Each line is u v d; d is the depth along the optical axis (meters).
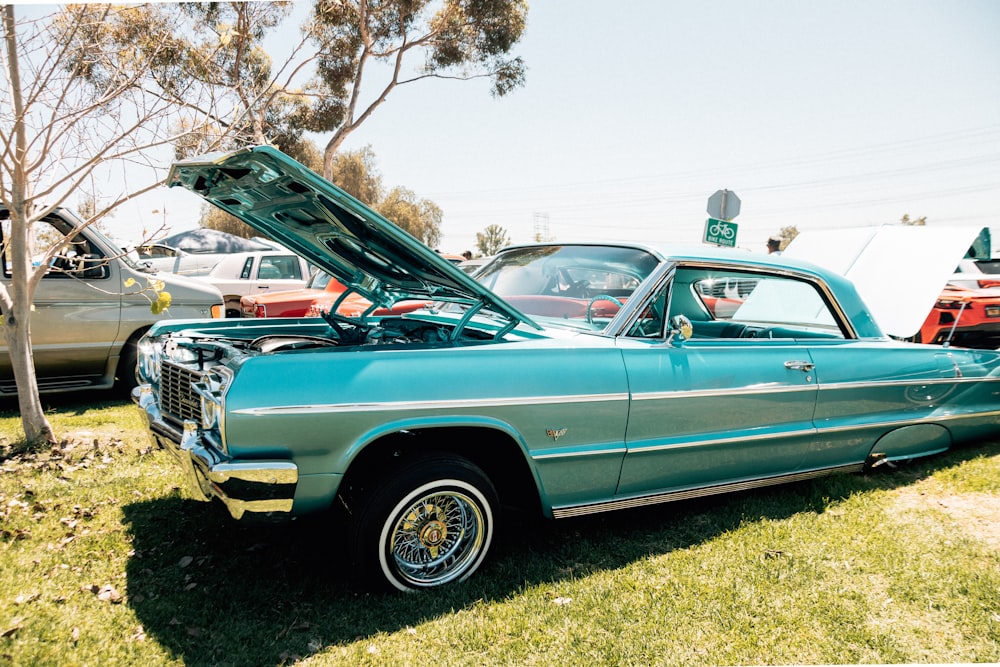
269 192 2.94
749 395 3.31
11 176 3.95
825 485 3.85
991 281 9.20
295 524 3.29
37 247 5.59
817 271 3.87
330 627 2.41
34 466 3.92
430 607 2.55
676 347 3.21
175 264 11.10
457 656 2.27
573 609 2.57
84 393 6.62
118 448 4.39
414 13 16.59
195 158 2.80
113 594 2.56
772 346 3.49
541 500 2.91
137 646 2.25
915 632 2.51
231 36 4.77
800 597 2.72
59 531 3.10
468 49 17.81
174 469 4.03
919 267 4.85
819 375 3.56
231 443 2.28
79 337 5.77
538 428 2.78
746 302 3.77
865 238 5.43
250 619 2.45
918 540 3.25
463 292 3.05
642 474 3.11
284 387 2.35
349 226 2.89
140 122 4.03
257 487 2.29
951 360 4.11
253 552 2.98
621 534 3.29
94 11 4.11
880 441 3.94
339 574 2.79
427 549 2.68
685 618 2.54
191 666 2.17
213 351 2.89
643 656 2.31
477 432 2.76
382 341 3.54
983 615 2.62
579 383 2.85
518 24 17.77
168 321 3.69
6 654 2.16
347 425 2.42
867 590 2.80
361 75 16.28
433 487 2.61
